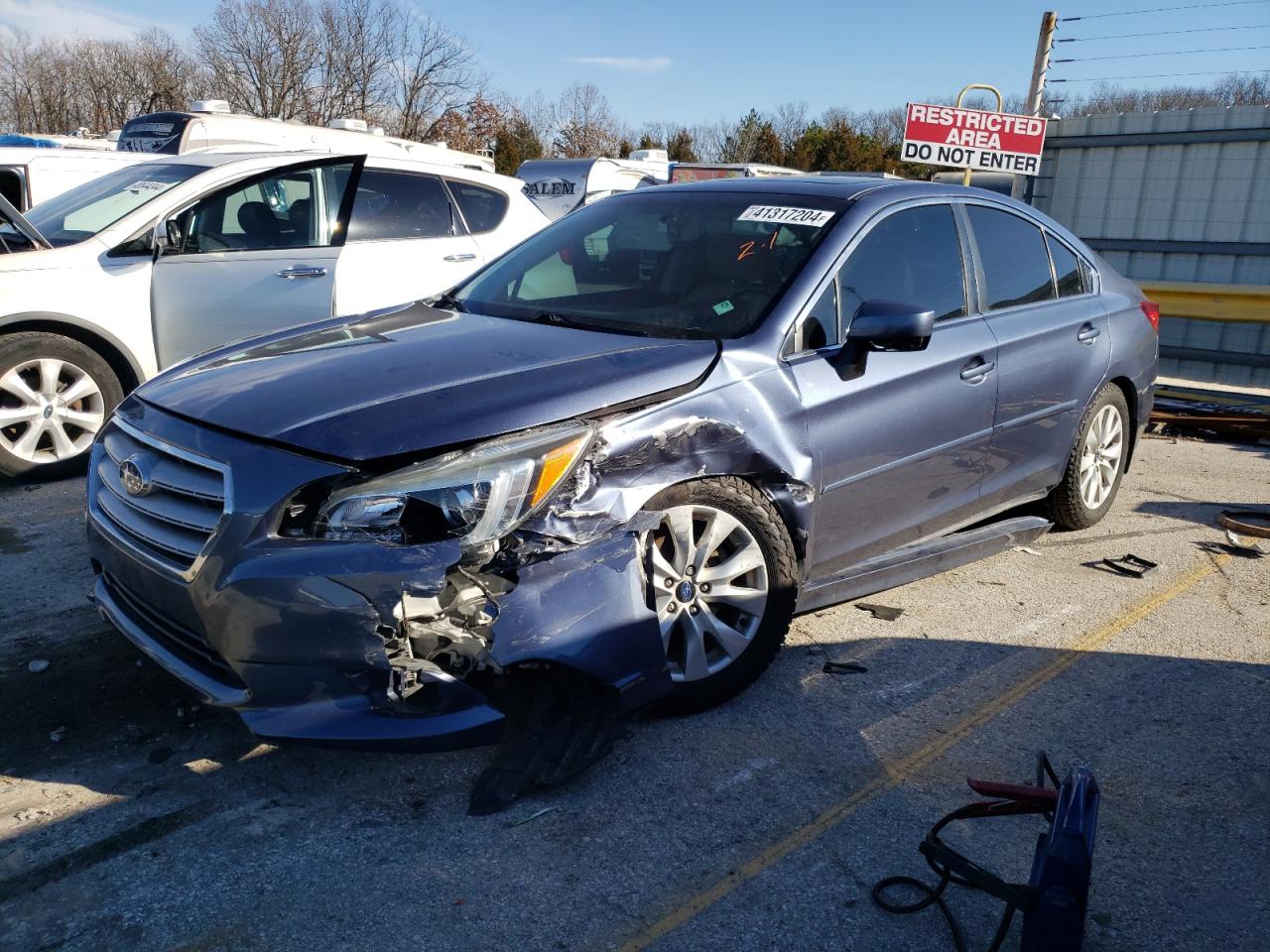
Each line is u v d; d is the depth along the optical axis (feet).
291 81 139.74
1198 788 9.87
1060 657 12.67
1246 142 38.34
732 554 10.80
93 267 18.83
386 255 21.65
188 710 10.69
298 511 8.48
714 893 8.14
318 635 8.32
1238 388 36.01
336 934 7.59
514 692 9.93
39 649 11.94
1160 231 41.04
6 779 9.39
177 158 22.61
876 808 9.36
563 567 8.97
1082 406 15.93
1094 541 17.22
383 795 9.32
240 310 20.12
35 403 18.39
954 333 13.23
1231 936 7.89
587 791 9.45
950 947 7.66
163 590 9.11
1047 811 7.91
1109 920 8.01
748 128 152.05
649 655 9.43
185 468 9.16
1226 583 15.46
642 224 13.51
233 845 8.57
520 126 139.33
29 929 7.54
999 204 14.98
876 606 14.12
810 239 12.18
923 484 12.94
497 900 7.99
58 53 144.25
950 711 11.20
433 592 8.30
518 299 12.93
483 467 8.58
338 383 9.61
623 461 9.46
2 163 29.99
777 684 11.65
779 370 10.92
